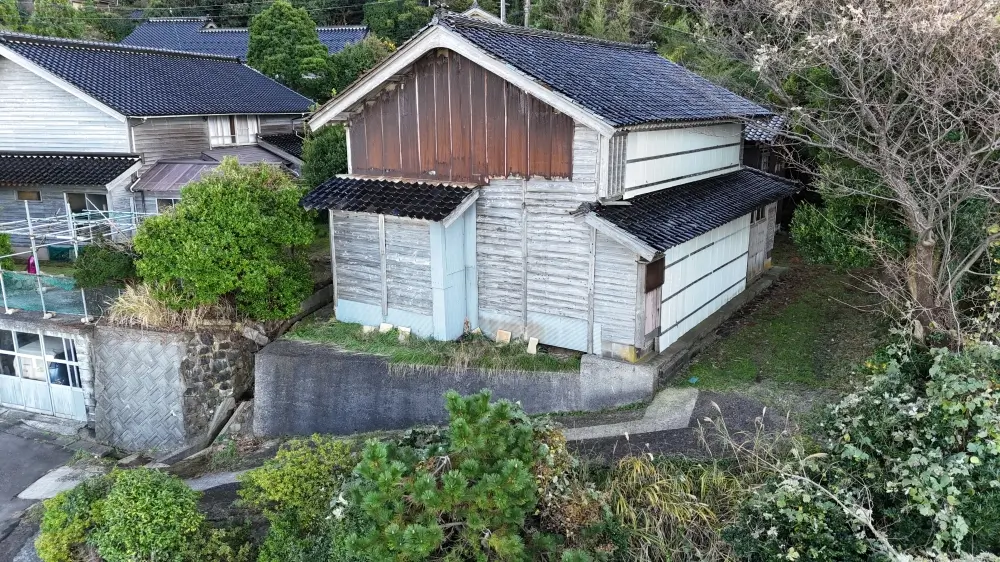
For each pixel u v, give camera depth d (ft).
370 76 40.50
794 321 44.91
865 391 26.08
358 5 127.54
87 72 61.93
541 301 39.73
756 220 51.96
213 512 32.81
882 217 37.01
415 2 116.78
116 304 45.96
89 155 60.13
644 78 45.60
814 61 39.19
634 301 36.11
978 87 31.12
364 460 21.66
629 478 27.30
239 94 73.26
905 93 35.35
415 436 28.48
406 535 20.33
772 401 34.45
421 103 41.37
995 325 29.73
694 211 40.27
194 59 78.28
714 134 48.88
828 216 38.60
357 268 44.39
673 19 84.17
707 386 36.83
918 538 22.00
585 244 37.29
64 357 49.14
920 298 32.04
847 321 43.39
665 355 38.29
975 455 22.67
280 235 43.83
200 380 44.45
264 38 89.66
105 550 26.20
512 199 39.42
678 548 24.89
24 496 40.11
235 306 46.09
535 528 24.67
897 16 32.91
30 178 56.65
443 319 41.14
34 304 48.91
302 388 41.73
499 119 38.78
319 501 27.02
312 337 44.19
